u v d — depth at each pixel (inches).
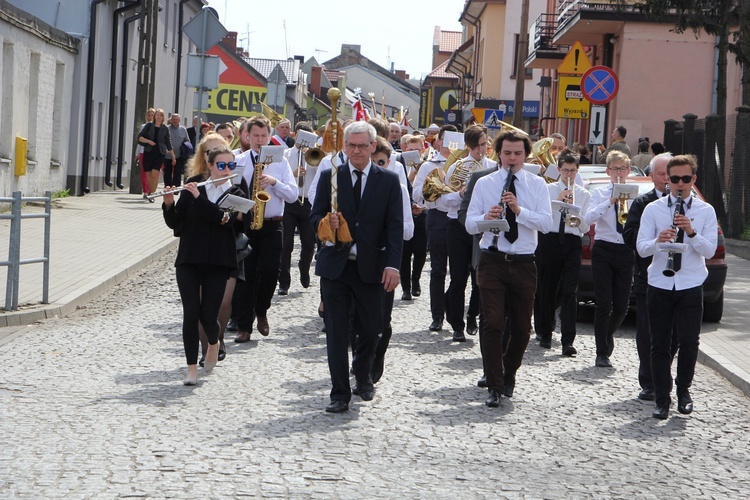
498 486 283.3
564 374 453.4
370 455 307.3
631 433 356.2
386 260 362.6
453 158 511.2
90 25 1307.8
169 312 568.7
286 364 441.4
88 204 1151.6
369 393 380.2
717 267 595.2
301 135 603.5
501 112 2182.6
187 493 263.0
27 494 259.0
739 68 1344.7
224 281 403.9
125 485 267.9
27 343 469.4
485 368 388.8
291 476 281.3
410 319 583.2
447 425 350.0
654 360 385.4
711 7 1079.6
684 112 1353.3
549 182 512.4
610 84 872.9
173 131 1270.9
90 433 319.0
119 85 1514.5
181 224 399.9
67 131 1262.3
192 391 384.2
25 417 336.8
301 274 646.5
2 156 1034.7
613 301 478.0
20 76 1066.7
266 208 490.0
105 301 599.8
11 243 528.4
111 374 409.4
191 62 974.4
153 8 1382.9
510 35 2755.9
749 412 398.9
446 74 4202.8
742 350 513.3
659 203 399.2
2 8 981.2
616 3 1236.5
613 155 478.9
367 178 362.9
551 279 503.8
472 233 391.5
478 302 530.6
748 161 1005.2
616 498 279.6
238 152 515.2
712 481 302.0
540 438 340.5
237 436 321.7
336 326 361.4
